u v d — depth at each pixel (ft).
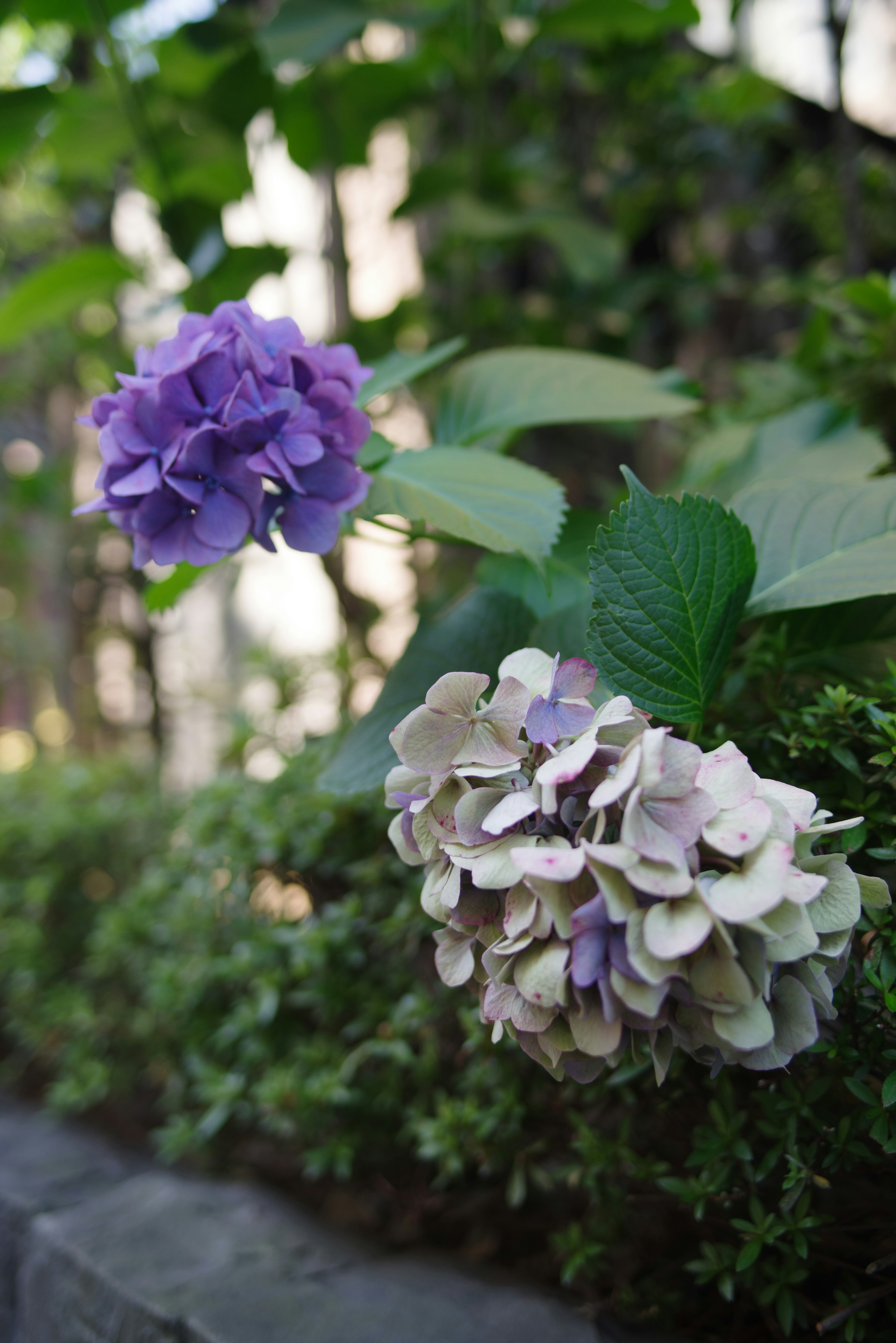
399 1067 2.19
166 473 1.71
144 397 1.73
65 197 4.35
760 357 4.22
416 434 4.37
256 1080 2.41
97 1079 2.72
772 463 2.45
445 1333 1.80
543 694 1.53
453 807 1.52
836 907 1.45
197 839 2.52
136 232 4.73
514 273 4.80
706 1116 1.79
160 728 4.09
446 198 3.72
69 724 4.96
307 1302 1.90
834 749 1.71
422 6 3.59
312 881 2.37
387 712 1.98
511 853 1.41
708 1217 1.78
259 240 3.57
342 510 1.81
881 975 1.59
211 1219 2.18
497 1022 1.53
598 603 1.65
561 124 4.50
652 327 4.55
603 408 2.26
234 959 2.37
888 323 2.60
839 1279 1.75
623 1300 1.83
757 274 4.37
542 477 1.93
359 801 2.24
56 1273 2.10
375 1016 2.20
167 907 2.72
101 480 1.75
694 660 1.70
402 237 5.34
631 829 1.38
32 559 5.28
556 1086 1.95
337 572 2.96
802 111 3.52
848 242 2.88
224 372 1.73
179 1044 2.63
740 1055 1.46
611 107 4.14
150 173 3.44
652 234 4.63
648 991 1.39
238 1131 2.56
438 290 4.55
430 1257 2.10
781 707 1.87
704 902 1.37
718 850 1.39
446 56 3.54
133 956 2.74
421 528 2.12
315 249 4.17
